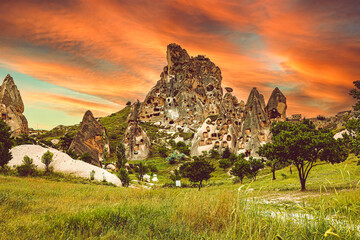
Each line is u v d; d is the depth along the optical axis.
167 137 117.31
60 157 39.81
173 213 6.54
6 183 20.38
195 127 126.56
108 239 4.88
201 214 6.34
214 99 148.00
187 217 6.21
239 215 5.32
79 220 6.01
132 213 6.93
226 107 111.38
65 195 14.98
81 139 82.75
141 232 5.06
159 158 90.75
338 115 113.50
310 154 21.38
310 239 3.90
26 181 23.92
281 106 100.69
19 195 12.51
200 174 37.56
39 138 111.06
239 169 41.56
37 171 34.78
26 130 98.56
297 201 12.56
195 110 133.75
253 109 89.00
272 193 20.48
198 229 5.52
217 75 176.25
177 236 5.00
